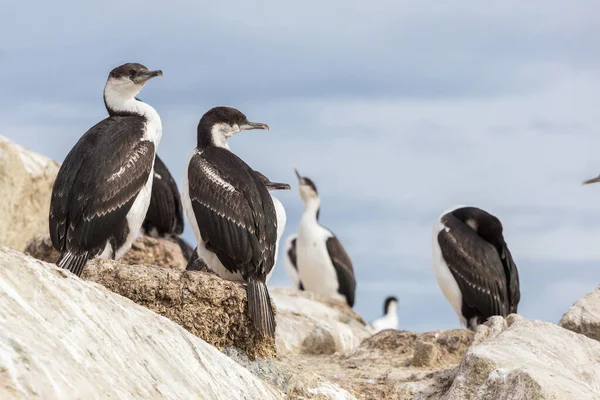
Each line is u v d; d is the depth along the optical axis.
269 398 11.53
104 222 15.09
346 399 13.18
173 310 12.48
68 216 14.91
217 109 15.88
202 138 15.74
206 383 10.59
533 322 14.76
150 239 19.83
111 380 9.16
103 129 15.91
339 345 19.80
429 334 17.55
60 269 10.26
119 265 12.71
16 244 23.81
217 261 14.69
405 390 14.43
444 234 21.84
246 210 14.26
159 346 10.48
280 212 15.40
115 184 15.23
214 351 11.32
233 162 14.94
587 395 11.77
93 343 9.54
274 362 12.96
